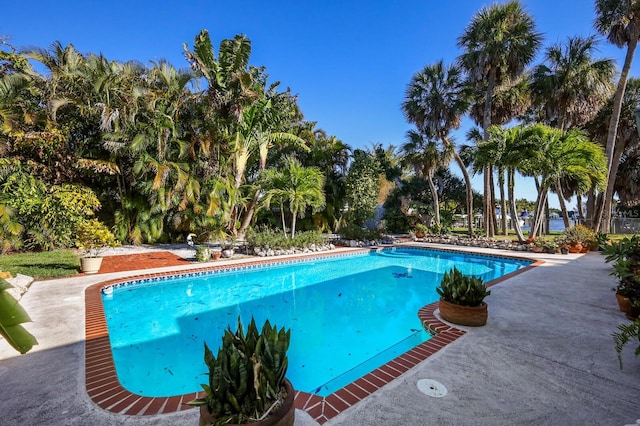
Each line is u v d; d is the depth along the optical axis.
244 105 14.08
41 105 11.82
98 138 12.38
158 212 13.40
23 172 10.42
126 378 3.66
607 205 16.52
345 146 20.05
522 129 11.84
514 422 2.32
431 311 5.08
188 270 8.47
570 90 14.57
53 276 7.38
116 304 6.37
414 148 18.75
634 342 3.72
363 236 15.34
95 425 2.30
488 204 18.25
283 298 7.00
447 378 2.96
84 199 10.85
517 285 6.72
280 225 19.56
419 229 17.81
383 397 2.66
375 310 6.18
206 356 2.02
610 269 8.54
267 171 14.26
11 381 2.92
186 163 13.20
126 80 12.21
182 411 2.49
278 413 1.92
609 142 14.48
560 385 2.83
